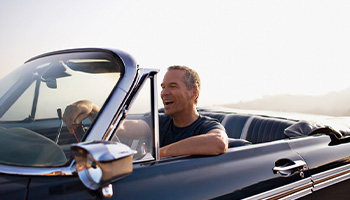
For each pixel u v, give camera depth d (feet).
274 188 4.92
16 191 3.14
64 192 3.26
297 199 5.24
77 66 4.47
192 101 6.22
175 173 4.11
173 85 6.00
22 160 3.51
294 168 5.36
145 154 4.24
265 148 5.38
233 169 4.63
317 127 7.26
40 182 3.28
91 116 3.89
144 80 4.22
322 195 5.71
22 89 4.59
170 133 6.48
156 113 4.37
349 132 7.39
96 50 4.61
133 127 4.22
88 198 3.30
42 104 4.29
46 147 3.70
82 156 2.94
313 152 5.95
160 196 3.76
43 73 4.64
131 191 3.63
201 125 6.11
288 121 9.13
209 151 4.63
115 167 2.88
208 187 4.20
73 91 4.23
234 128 10.64
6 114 4.30
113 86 3.98
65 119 4.04
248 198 4.54
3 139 3.82
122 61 4.17
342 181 6.12
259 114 10.64
